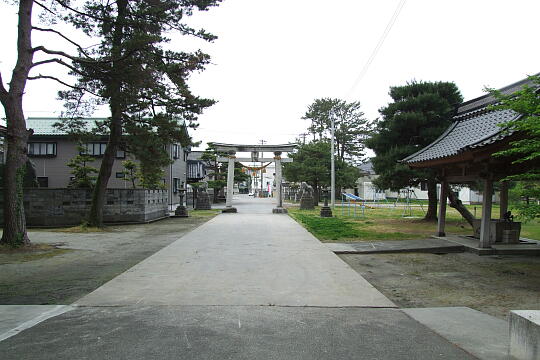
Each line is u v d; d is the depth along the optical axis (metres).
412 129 16.78
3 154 18.20
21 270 7.50
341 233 13.24
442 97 17.03
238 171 42.84
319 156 32.50
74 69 10.48
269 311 4.93
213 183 37.06
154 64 11.03
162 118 14.02
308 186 33.84
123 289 5.95
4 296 5.67
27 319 4.58
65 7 10.96
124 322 4.47
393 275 7.57
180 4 11.91
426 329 4.33
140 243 11.20
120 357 3.50
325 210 21.83
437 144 12.20
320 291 5.91
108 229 14.84
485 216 10.02
